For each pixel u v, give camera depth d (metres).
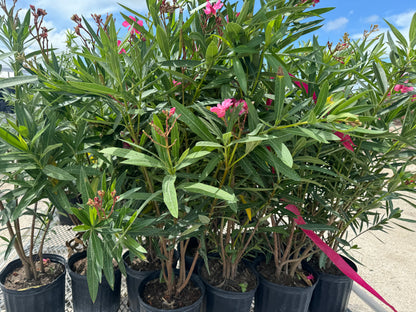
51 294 1.47
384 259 2.32
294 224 1.53
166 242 1.50
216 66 1.09
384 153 1.31
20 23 1.42
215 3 1.11
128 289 1.62
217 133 0.93
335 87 1.32
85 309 1.55
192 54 1.16
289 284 1.59
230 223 1.56
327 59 1.36
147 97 1.19
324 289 1.67
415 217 3.08
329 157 1.42
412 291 1.94
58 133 1.27
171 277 1.40
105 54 0.98
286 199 1.35
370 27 1.48
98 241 0.97
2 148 1.13
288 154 0.84
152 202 1.34
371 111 1.30
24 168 1.08
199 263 1.67
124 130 1.22
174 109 0.88
